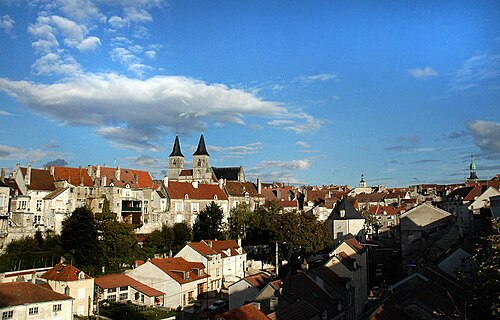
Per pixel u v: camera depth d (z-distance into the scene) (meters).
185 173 185.00
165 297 74.50
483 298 31.41
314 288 52.97
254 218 119.25
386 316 33.34
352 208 117.19
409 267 71.50
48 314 58.19
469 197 122.00
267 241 110.06
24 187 91.56
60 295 60.53
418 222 85.69
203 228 112.88
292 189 195.62
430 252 71.38
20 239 81.69
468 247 58.97
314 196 179.88
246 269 98.50
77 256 80.75
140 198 114.44
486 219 84.62
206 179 178.00
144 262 83.94
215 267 86.81
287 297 47.38
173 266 79.25
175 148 189.62
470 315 33.31
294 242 91.94
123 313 66.50
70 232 81.81
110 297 72.19
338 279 58.69
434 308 34.19
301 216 98.12
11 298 55.81
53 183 98.75
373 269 91.69
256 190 157.75
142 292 73.38
